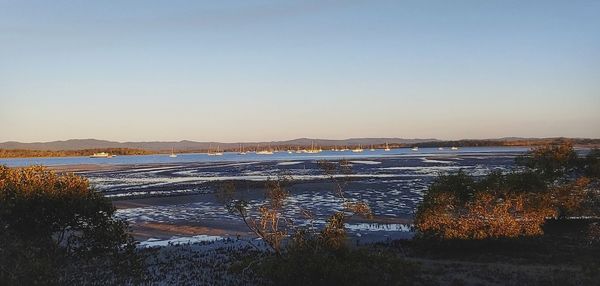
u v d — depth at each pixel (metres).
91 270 22.05
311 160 166.88
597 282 20.23
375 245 29.11
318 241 20.50
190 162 179.38
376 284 19.36
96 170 124.38
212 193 58.50
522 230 27.36
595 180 35.34
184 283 21.19
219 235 34.31
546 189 29.50
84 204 20.42
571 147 37.50
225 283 21.27
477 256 26.12
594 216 33.88
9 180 20.00
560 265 23.62
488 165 109.19
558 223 34.31
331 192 57.25
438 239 27.09
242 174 97.19
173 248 29.66
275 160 177.75
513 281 20.72
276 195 27.83
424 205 27.98
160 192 62.22
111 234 20.22
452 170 95.00
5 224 17.41
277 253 21.73
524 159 39.38
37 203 19.70
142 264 22.78
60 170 123.81
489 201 27.17
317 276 19.05
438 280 21.06
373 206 46.19
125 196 57.28
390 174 86.31
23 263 14.31
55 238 26.61
